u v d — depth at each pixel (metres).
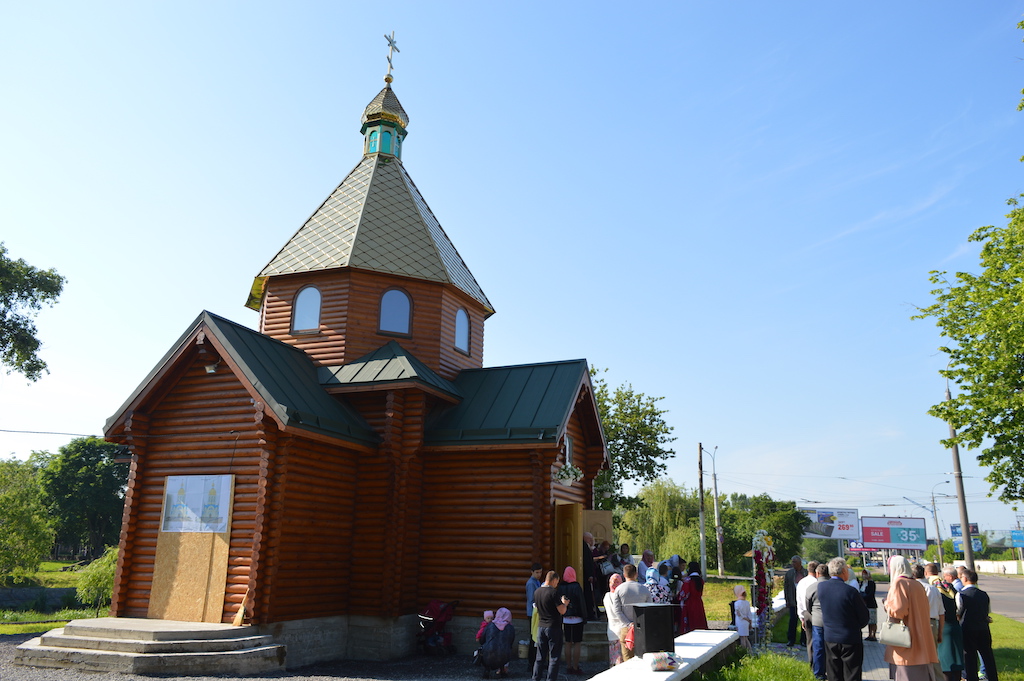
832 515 91.50
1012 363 16.39
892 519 97.81
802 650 15.57
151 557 14.66
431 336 19.45
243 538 13.95
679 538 46.41
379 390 16.77
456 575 16.30
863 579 18.77
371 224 20.12
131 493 15.05
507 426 16.55
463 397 18.30
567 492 19.03
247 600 13.28
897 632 8.48
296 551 14.30
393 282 19.34
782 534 59.59
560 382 17.86
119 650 11.84
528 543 15.87
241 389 14.91
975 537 116.31
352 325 18.53
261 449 14.29
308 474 14.85
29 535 36.88
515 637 14.90
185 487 14.79
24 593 36.09
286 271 19.31
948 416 17.16
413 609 16.19
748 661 10.73
